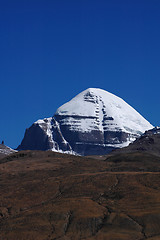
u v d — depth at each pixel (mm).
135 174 192375
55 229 154000
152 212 156000
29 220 161750
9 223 162375
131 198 170375
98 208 164750
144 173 193000
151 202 164625
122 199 171125
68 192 185500
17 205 181375
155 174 189500
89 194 181125
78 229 153250
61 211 164375
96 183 188250
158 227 148750
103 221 156375
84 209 164375
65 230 153750
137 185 180500
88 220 156500
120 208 163500
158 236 144500
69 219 159875
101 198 175625
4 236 152375
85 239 147125
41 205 177250
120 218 155375
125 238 145000
